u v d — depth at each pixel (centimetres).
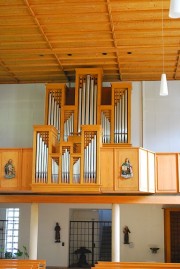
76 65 1858
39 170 1584
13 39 1617
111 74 1967
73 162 1581
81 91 1867
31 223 1700
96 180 1559
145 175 1605
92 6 1365
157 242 2003
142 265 1422
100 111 1844
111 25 1482
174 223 2048
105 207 2075
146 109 2006
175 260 2008
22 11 1405
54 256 2058
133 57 1753
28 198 1714
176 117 1988
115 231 1653
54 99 1903
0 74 1981
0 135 2072
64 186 1564
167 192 1631
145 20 1448
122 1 1327
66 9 1385
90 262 2195
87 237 2209
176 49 1669
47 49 1694
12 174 1631
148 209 2031
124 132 1827
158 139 1975
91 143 1594
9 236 2155
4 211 2177
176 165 1645
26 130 2062
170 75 1953
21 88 2106
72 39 1602
